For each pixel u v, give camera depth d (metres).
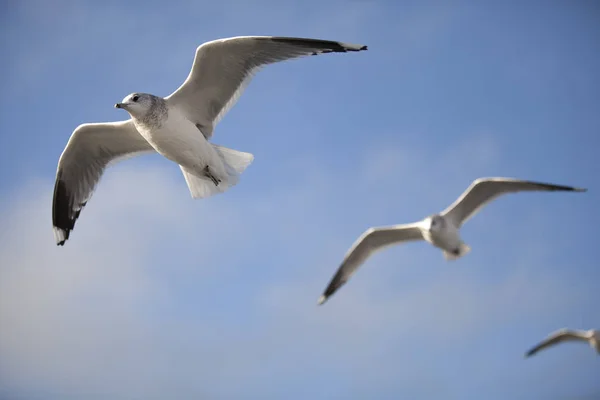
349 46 9.85
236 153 10.63
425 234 11.88
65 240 11.34
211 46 9.87
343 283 12.98
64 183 11.27
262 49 10.01
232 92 10.35
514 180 11.64
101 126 10.81
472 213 12.14
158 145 10.34
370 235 12.62
